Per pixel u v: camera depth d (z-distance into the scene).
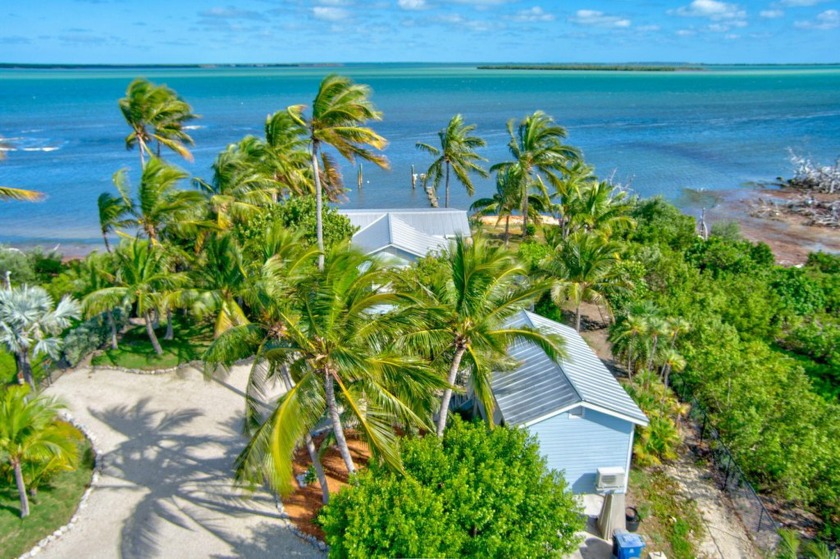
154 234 32.97
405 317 17.48
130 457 24.23
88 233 64.06
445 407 21.14
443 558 15.04
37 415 20.34
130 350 32.53
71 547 19.59
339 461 24.27
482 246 19.22
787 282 41.31
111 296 29.14
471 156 56.25
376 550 15.16
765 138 129.88
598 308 41.22
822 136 132.38
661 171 97.81
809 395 25.36
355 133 28.88
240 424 26.84
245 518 21.11
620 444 21.84
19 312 27.14
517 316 28.66
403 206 76.31
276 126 41.84
